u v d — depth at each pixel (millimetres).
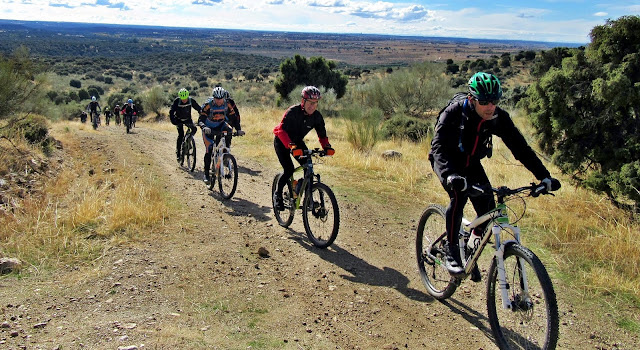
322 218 5305
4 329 3301
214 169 7633
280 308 3861
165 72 134375
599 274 4391
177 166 9719
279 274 4551
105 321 3469
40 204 5949
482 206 3582
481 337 3559
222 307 3795
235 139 13328
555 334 2877
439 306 4031
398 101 25156
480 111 3303
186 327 3432
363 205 7039
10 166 7301
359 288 4324
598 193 6598
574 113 6762
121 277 4207
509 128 3443
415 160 10391
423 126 14961
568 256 4879
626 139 6305
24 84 9375
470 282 4480
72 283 4082
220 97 7723
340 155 10422
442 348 3418
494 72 51812
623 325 3684
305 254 5109
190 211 6398
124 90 82812
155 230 5469
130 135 14656
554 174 7773
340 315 3816
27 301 3736
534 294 3699
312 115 5387
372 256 5141
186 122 9352
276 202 5879
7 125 9328
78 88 77562
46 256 4566
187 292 4012
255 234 5688
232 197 7387
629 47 6516
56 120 19844
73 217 5453
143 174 8391
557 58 10211
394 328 3662
